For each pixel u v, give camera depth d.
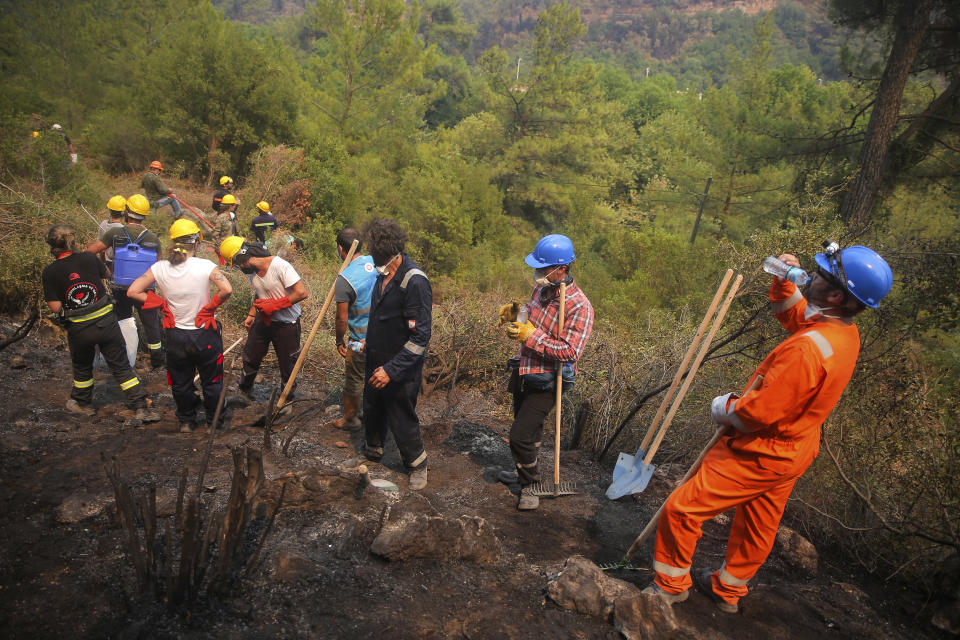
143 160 18.55
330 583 2.80
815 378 2.46
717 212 28.00
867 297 2.48
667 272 16.64
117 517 3.07
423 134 40.28
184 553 2.45
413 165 23.70
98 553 2.84
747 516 2.81
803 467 2.65
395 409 3.80
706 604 2.96
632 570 3.24
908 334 4.69
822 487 3.96
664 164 34.16
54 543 2.91
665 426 3.31
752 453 2.63
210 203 16.08
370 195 18.53
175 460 3.86
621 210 37.72
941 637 3.03
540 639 2.63
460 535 3.14
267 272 4.66
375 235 3.59
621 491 3.29
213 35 18.66
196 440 4.23
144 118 18.83
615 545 3.54
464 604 2.81
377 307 3.73
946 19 12.95
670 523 2.76
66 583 2.63
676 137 29.41
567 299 3.61
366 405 4.02
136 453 3.93
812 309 2.64
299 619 2.56
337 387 5.86
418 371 3.78
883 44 14.33
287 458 4.00
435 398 6.02
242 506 2.58
